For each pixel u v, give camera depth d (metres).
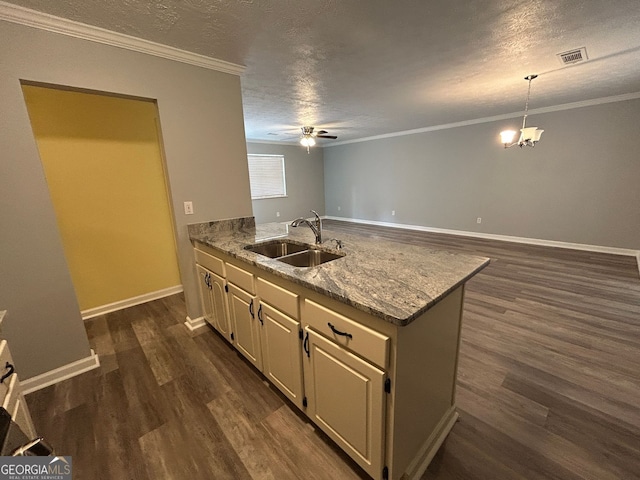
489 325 2.48
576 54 2.39
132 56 1.96
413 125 5.79
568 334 2.32
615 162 4.18
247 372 1.99
